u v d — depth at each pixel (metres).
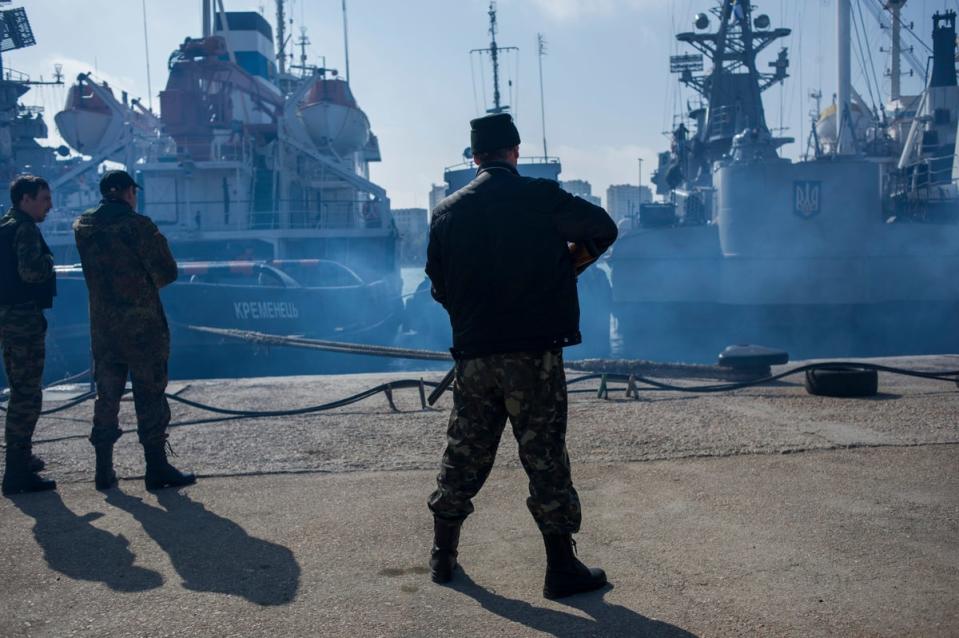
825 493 4.37
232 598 3.17
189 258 25.55
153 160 28.25
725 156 24.03
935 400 7.13
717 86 31.34
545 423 3.11
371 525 4.02
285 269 19.70
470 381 3.17
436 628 2.88
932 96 30.08
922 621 2.86
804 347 21.44
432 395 5.24
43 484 4.81
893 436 5.68
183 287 16.88
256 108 28.70
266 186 28.00
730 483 4.59
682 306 22.94
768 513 4.05
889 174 26.50
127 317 4.72
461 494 3.23
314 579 3.35
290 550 3.69
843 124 27.14
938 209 24.19
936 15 30.02
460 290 3.16
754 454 5.25
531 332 3.07
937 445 5.43
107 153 27.45
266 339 9.44
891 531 3.77
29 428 4.80
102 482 4.81
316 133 30.03
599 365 8.83
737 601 3.05
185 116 26.56
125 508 4.41
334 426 6.41
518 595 3.16
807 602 3.03
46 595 3.23
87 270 4.79
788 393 7.70
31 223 4.83
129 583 3.34
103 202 4.88
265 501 4.47
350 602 3.12
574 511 3.11
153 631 2.89
